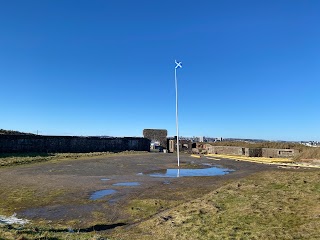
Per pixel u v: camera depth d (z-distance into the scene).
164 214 11.66
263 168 27.08
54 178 20.70
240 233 9.20
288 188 13.90
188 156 42.88
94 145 47.06
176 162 33.53
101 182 19.19
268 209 11.12
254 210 11.13
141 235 9.62
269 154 40.78
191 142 58.56
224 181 19.19
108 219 11.40
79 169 26.02
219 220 10.46
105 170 25.70
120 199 14.41
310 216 10.02
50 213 12.19
